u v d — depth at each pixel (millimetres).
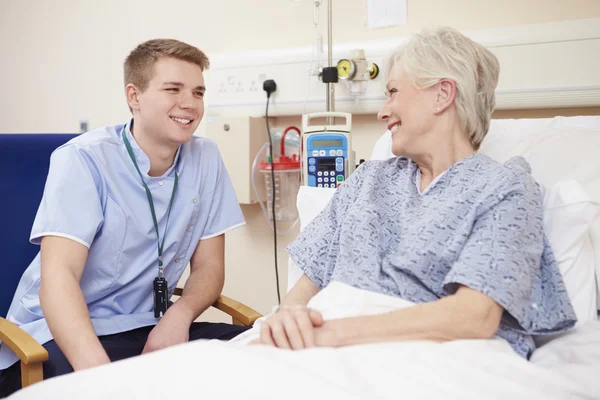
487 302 1082
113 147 1690
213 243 1874
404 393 841
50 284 1472
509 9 1966
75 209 1553
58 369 1484
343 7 2217
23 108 3035
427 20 2092
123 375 816
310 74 2131
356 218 1365
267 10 2369
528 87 1906
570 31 1840
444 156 1345
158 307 1723
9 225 1820
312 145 1950
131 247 1679
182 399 773
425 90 1329
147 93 1631
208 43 2520
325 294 1235
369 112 2135
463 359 965
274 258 2398
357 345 1020
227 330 1771
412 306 1107
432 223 1242
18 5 2988
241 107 2348
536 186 1243
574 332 1188
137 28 2688
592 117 1642
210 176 1863
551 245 1246
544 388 941
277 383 796
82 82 2854
